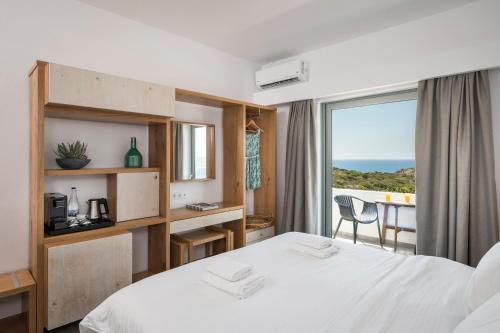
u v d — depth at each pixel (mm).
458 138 2367
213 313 1245
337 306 1300
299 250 2062
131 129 2701
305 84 3377
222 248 3242
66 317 1918
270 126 3752
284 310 1269
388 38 2891
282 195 3871
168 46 2973
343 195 3428
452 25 2512
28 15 2121
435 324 1168
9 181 2062
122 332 1266
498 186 2309
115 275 2137
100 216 2350
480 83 2322
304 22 2766
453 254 2383
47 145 2229
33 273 1982
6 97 2039
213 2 2406
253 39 3162
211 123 3381
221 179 3516
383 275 1652
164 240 2580
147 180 2510
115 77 2121
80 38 2379
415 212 2777
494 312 889
